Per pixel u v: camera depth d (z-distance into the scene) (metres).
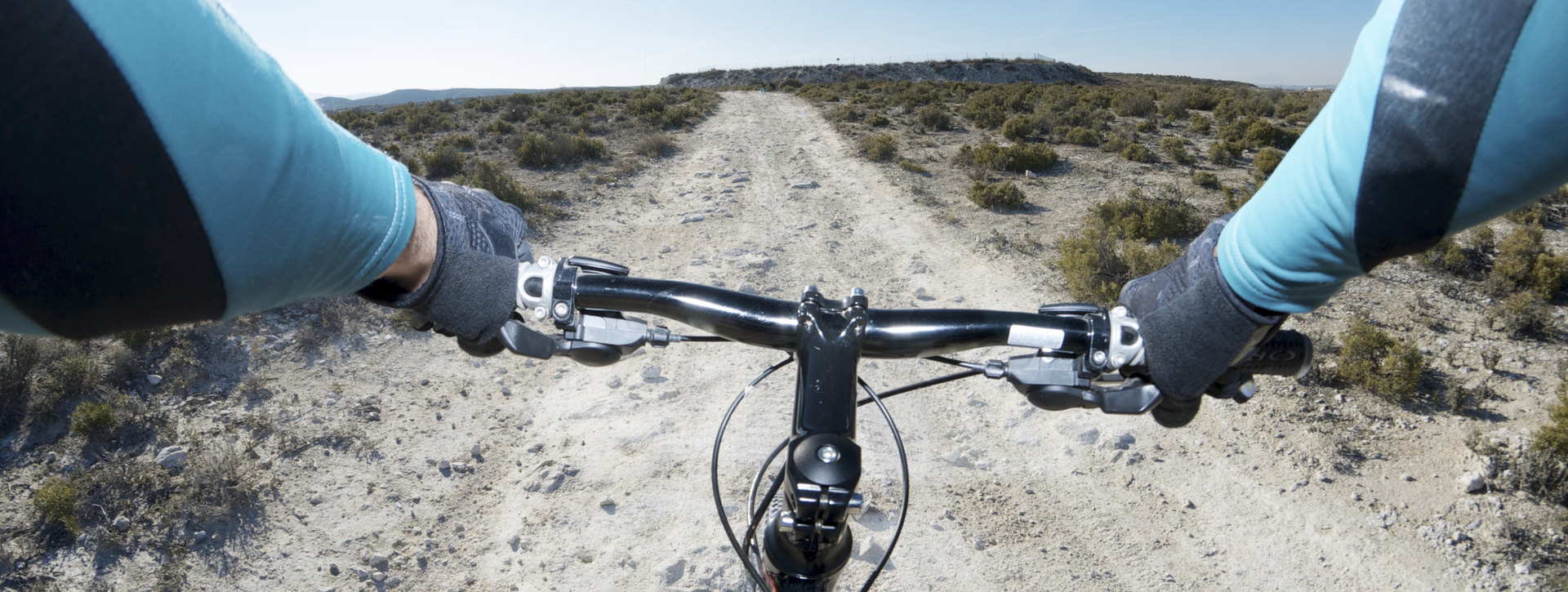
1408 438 5.62
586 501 5.05
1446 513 4.83
